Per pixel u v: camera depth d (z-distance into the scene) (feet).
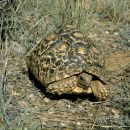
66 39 27.30
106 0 38.70
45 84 26.84
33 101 27.35
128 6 39.70
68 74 25.99
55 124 25.27
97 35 35.70
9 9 33.04
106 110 26.91
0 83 27.25
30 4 36.09
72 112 26.53
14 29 33.24
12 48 31.99
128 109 26.48
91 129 24.76
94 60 26.91
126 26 37.19
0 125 24.64
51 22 34.83
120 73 30.68
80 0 35.60
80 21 35.01
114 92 28.63
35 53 28.48
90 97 28.30
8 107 26.13
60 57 26.50
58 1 35.86
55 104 27.22
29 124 24.76
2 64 30.60
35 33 33.24
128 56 33.17
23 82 29.12
